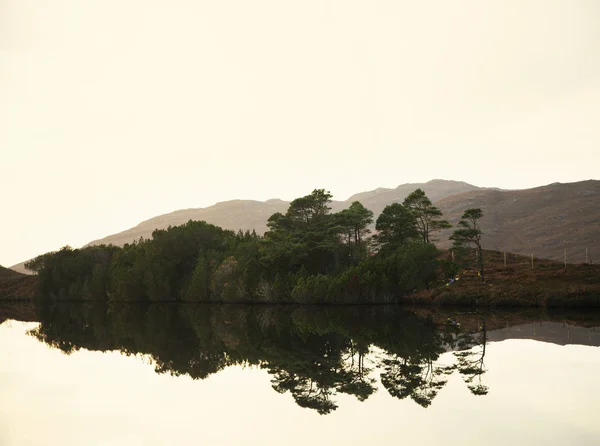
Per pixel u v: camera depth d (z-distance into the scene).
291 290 83.94
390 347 35.62
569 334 38.47
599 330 40.72
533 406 18.92
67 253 135.25
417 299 73.75
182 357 34.59
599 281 66.56
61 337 49.00
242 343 41.06
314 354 34.22
